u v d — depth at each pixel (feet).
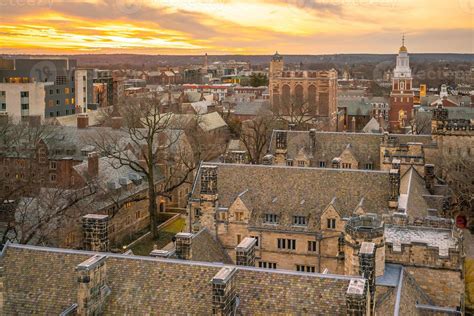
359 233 209.67
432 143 400.88
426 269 214.90
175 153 495.00
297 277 150.82
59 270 161.17
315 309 144.46
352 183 284.20
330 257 271.69
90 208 356.79
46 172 492.13
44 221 302.25
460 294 212.43
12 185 388.78
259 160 513.45
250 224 279.69
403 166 363.56
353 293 135.13
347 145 402.72
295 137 431.43
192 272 155.22
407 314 185.26
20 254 166.50
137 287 155.33
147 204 453.17
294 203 282.77
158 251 196.03
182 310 149.07
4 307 157.79
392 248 218.18
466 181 390.21
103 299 154.10
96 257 155.53
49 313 153.99
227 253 276.82
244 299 150.20
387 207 272.72
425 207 301.22
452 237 233.76
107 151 431.43
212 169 278.26
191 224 290.76
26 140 523.29
